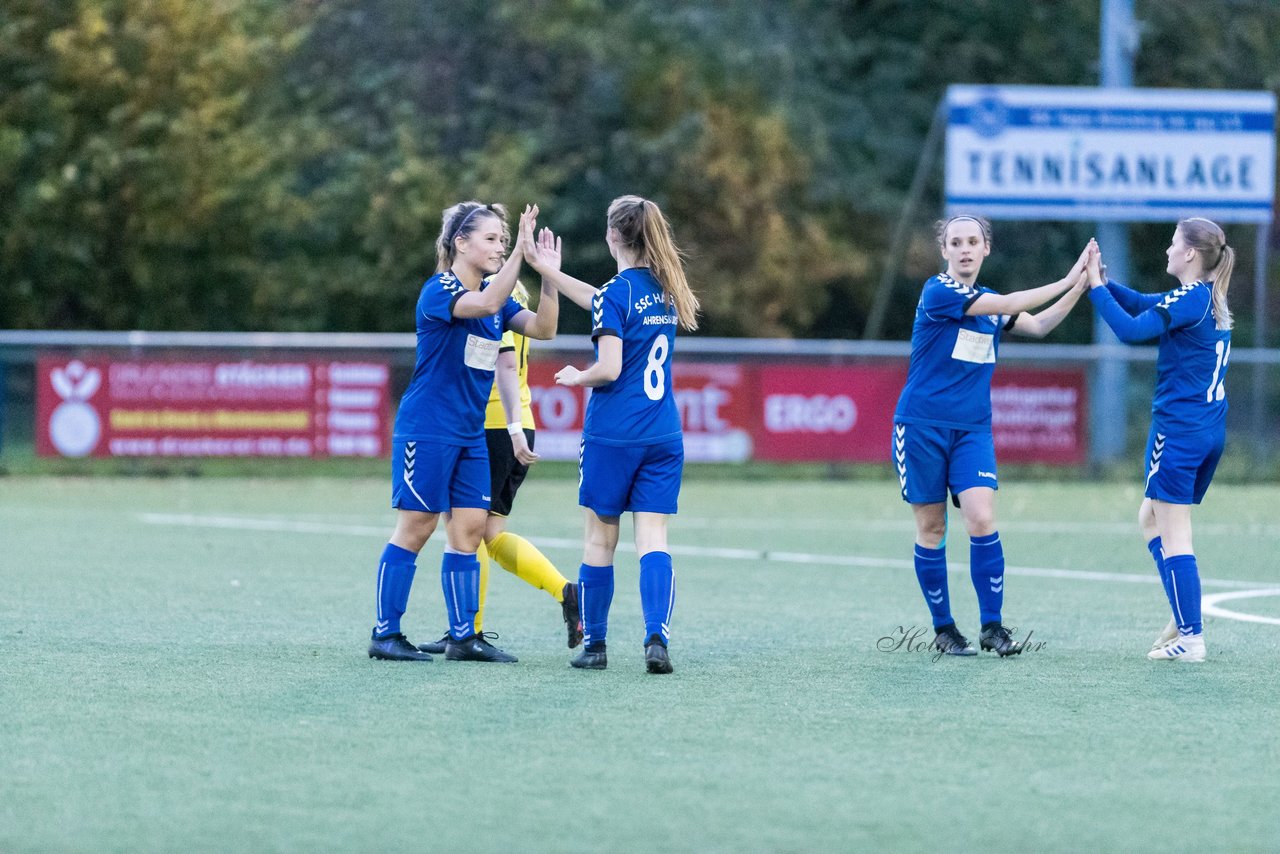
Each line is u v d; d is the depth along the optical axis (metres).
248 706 24.36
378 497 67.62
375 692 25.61
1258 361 82.56
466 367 28.75
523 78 123.50
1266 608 37.75
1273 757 21.50
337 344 75.75
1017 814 18.58
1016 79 133.62
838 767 20.72
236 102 109.00
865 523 59.88
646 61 121.56
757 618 35.38
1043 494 73.50
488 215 29.09
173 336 75.12
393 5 125.69
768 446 77.56
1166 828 18.08
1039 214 93.12
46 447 74.38
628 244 27.88
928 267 128.75
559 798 19.06
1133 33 93.88
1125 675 27.89
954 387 30.27
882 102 132.50
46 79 106.38
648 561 27.83
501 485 30.36
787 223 121.88
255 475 75.44
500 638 32.22
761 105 122.69
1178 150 93.12
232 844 17.19
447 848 17.08
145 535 51.88
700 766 20.70
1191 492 29.91
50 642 30.39
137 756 21.05
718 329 119.44
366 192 117.75
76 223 106.00
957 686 26.64
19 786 19.52
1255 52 131.25
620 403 27.64
